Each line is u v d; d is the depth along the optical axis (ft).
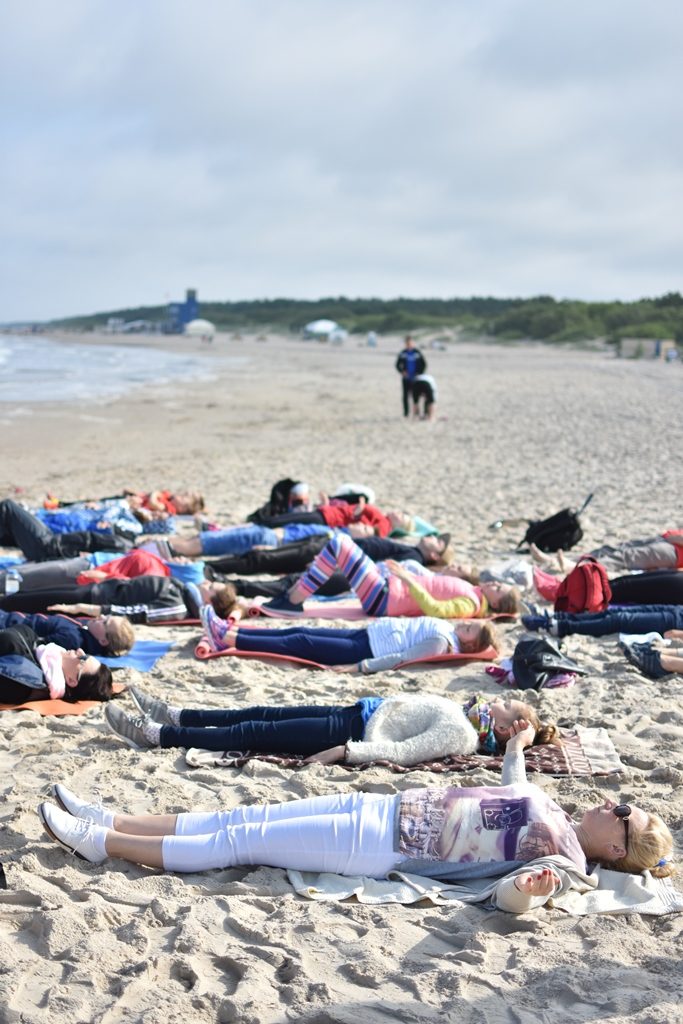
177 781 15.84
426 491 45.88
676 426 73.51
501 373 148.05
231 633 22.33
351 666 21.61
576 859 12.80
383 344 328.70
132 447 63.31
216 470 53.31
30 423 74.49
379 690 20.11
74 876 12.99
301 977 10.73
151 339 415.23
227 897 12.49
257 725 16.94
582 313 320.29
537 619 24.20
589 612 24.71
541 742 17.07
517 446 63.00
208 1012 10.19
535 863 12.59
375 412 88.02
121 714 17.15
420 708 16.92
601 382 126.00
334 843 13.03
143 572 26.91
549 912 12.28
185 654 22.57
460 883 13.01
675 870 13.28
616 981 10.65
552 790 15.46
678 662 21.11
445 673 21.47
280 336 463.42
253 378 140.05
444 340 339.77
